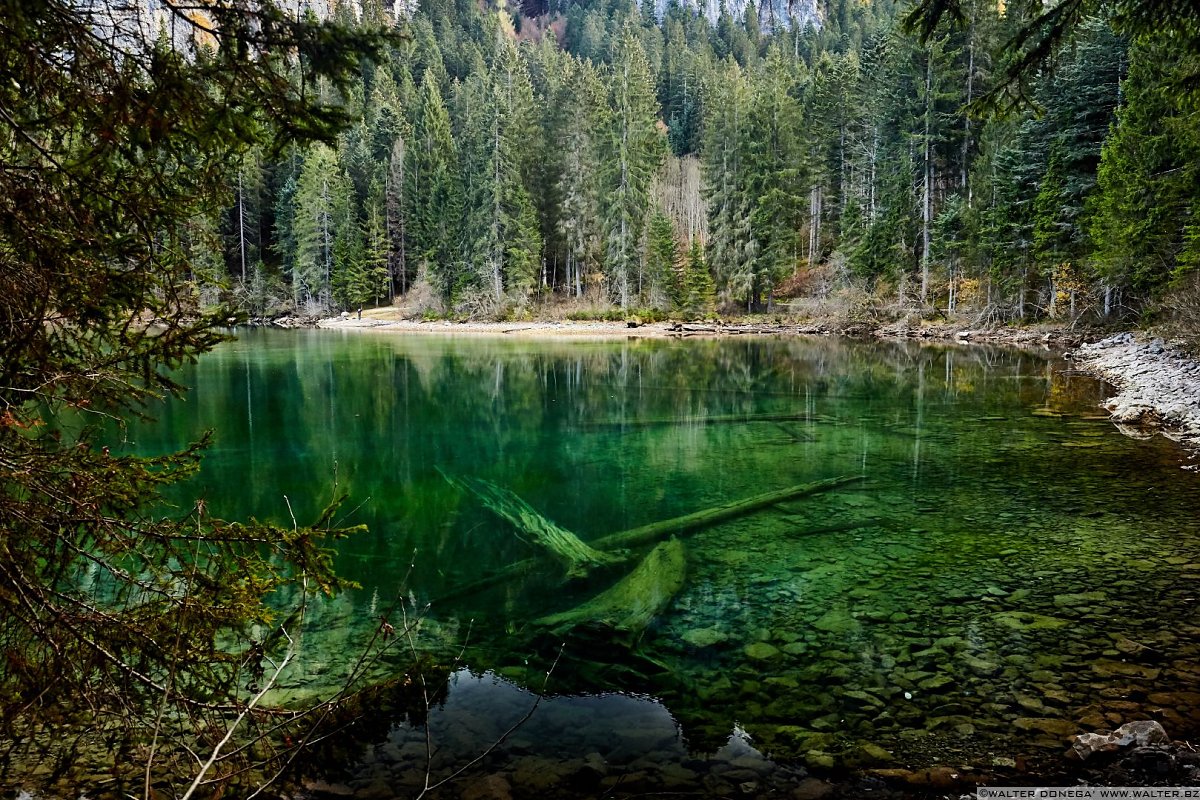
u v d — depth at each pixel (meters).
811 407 14.48
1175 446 9.90
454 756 3.30
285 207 55.22
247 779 2.99
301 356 27.27
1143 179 20.02
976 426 11.99
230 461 10.00
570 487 8.58
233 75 2.15
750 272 43.06
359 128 59.66
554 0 152.75
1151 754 3.15
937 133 36.66
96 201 2.29
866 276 38.72
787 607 4.98
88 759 3.01
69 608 2.31
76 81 2.07
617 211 44.78
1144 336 21.25
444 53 94.19
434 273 48.09
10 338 2.18
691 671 4.12
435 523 7.13
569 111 46.28
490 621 4.85
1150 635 4.38
